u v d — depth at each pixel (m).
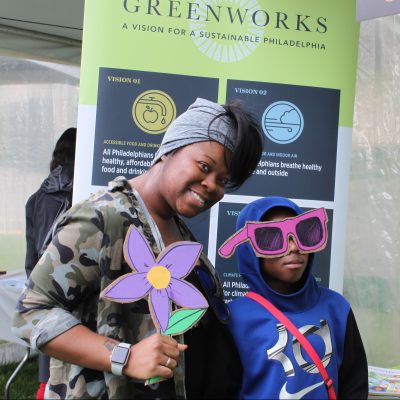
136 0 2.16
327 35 2.25
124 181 1.33
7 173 4.42
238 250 1.62
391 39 2.87
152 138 2.19
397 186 2.87
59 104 4.54
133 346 1.21
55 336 1.18
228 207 2.24
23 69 4.43
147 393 1.26
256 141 1.34
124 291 1.21
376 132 2.88
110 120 2.18
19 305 1.23
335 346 1.52
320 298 1.61
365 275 2.91
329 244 2.28
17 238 4.45
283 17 2.22
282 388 1.43
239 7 2.20
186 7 2.18
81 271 1.22
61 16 3.76
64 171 3.13
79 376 1.26
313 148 2.26
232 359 1.47
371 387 2.12
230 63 2.21
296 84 2.24
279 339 1.47
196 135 1.31
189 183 1.31
